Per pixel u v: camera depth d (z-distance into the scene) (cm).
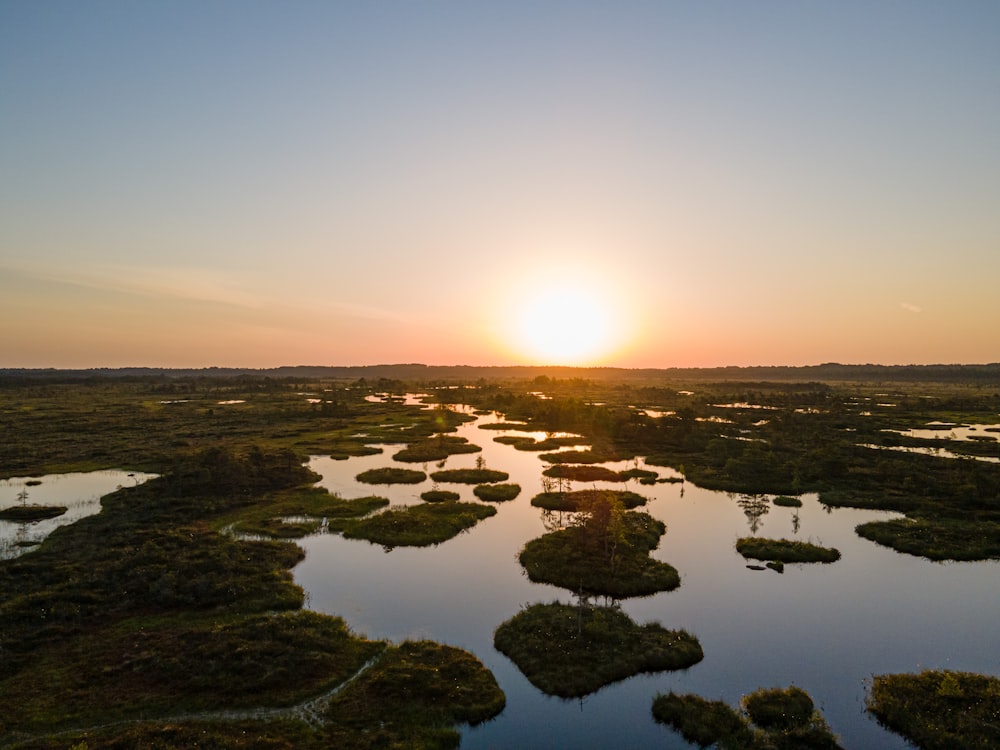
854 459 7631
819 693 2745
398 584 3947
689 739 2419
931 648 3148
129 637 3069
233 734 2330
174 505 5462
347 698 2609
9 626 3108
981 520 5234
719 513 5697
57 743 2234
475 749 2352
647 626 3325
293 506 5619
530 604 3659
